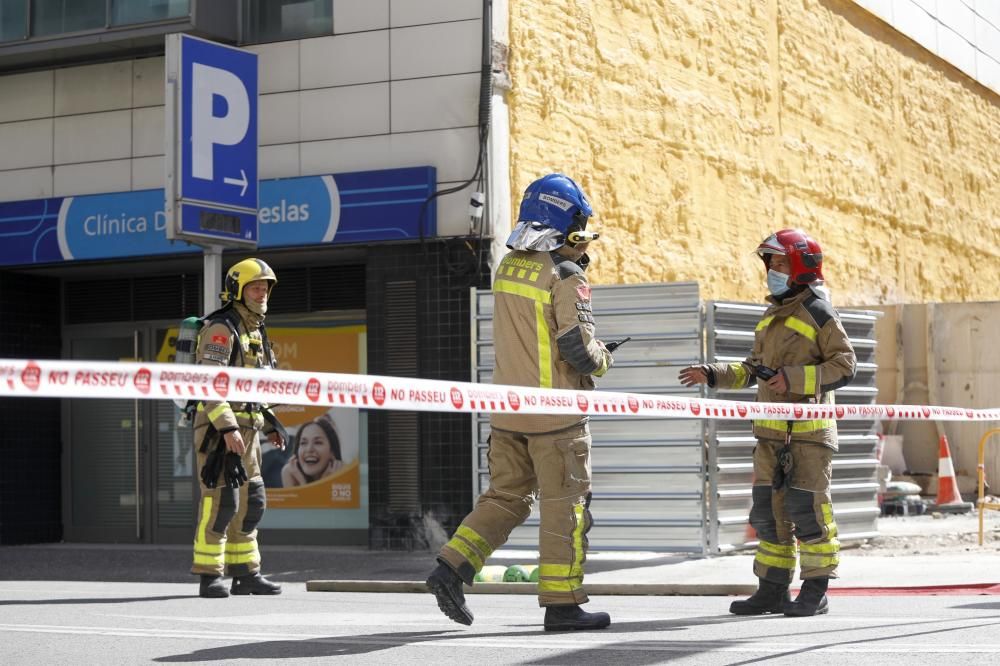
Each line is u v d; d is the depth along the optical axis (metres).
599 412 13.30
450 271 29.69
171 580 25.09
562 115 32.94
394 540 30.28
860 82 49.22
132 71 32.78
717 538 26.56
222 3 31.62
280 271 33.28
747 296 40.97
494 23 30.27
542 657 12.06
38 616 17.25
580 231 14.15
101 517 35.09
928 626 14.12
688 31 38.59
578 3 33.72
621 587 19.58
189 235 26.48
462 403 11.87
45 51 32.56
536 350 13.87
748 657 11.81
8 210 33.31
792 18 44.62
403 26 30.45
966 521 34.66
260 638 14.04
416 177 29.73
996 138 61.81
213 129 27.17
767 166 42.59
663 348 26.91
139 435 34.81
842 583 20.12
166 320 34.72
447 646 12.99
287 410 32.81
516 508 14.11
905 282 51.94
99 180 32.97
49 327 35.44
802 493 15.55
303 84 31.17
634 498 26.92
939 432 41.19
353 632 14.55
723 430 26.84
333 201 30.28
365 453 32.16
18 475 34.41
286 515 32.75
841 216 47.34
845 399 28.38
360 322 32.59
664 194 37.00
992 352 40.91
